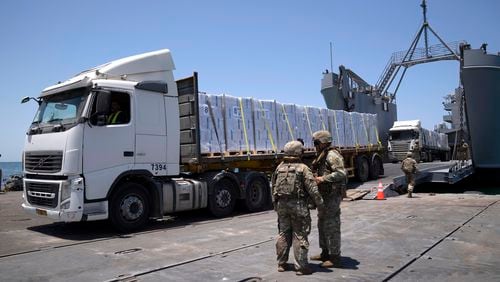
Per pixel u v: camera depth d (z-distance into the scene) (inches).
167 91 369.1
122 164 329.7
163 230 338.6
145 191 345.7
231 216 419.2
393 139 1264.8
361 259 224.1
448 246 253.4
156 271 208.8
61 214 300.8
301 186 196.4
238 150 441.1
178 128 376.8
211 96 421.4
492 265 209.6
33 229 350.6
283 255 202.2
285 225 203.5
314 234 300.5
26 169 342.0
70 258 241.6
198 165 406.6
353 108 1154.7
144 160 346.0
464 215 380.5
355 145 679.7
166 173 362.3
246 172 447.5
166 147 363.9
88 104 312.5
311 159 554.9
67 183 303.6
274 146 491.2
